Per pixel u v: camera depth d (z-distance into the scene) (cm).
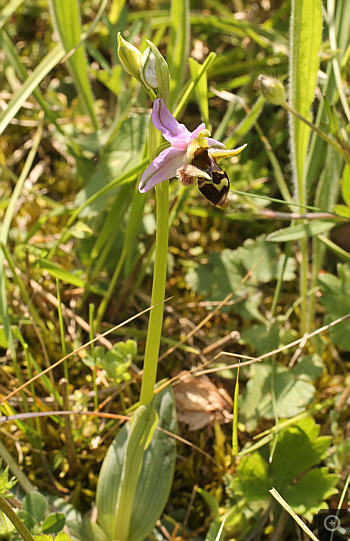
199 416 48
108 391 48
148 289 54
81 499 46
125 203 50
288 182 61
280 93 44
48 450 47
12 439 47
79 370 50
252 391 48
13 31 71
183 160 39
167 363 51
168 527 46
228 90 67
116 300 52
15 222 57
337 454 46
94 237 52
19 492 45
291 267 51
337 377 50
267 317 52
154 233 50
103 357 46
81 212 49
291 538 46
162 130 38
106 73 57
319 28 44
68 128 54
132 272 51
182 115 66
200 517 46
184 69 50
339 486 46
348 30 50
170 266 53
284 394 47
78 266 54
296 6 44
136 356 50
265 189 59
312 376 47
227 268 51
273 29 66
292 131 47
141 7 72
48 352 50
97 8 70
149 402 42
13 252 54
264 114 64
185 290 55
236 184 56
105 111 65
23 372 49
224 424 49
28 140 63
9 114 48
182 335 52
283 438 45
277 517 46
